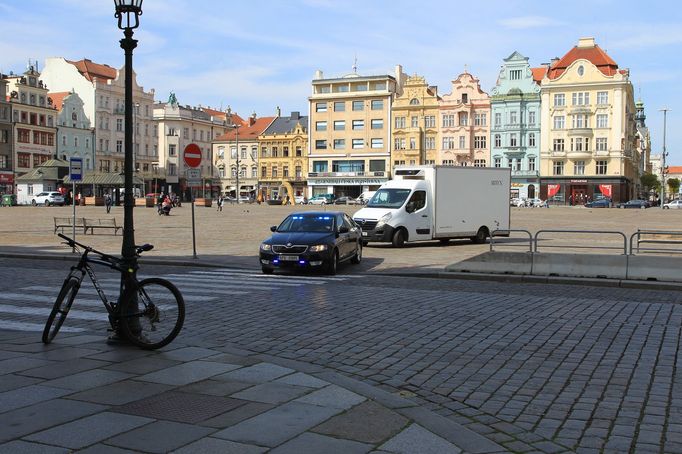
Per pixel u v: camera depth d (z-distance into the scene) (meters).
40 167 78.88
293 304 11.88
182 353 7.71
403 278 16.34
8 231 32.31
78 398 5.95
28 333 9.01
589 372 7.20
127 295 8.05
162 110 119.50
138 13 8.41
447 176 26.12
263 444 4.84
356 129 108.25
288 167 116.94
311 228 17.81
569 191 96.69
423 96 103.38
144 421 5.34
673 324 10.05
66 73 104.31
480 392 6.44
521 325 9.89
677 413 5.79
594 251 23.88
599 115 95.06
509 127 98.94
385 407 5.73
